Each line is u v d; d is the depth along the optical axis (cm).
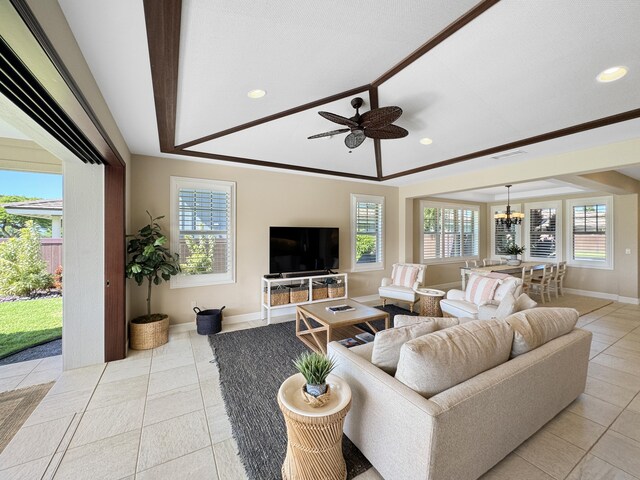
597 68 206
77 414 212
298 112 289
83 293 289
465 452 140
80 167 288
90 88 186
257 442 185
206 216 416
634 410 218
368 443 163
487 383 150
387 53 205
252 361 301
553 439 187
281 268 455
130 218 360
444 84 246
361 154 426
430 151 388
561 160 358
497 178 430
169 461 170
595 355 319
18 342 348
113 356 300
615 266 604
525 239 749
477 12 168
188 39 168
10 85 139
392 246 610
